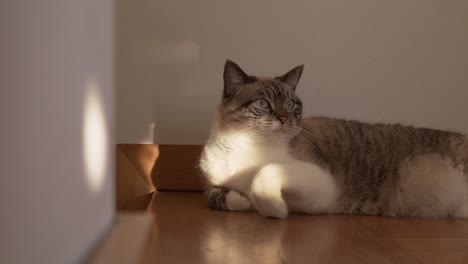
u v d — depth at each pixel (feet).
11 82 1.63
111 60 3.67
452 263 3.95
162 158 8.09
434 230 5.42
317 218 6.05
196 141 8.18
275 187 5.76
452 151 6.84
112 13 3.78
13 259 1.69
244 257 4.01
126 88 8.05
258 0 7.98
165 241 4.55
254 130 6.52
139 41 7.98
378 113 8.25
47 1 2.00
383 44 8.13
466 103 8.25
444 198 6.50
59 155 2.20
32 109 1.84
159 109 8.12
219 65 8.08
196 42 8.02
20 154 1.73
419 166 6.64
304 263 3.86
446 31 8.13
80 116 2.58
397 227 5.59
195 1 7.94
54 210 2.15
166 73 8.06
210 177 6.76
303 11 8.03
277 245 4.46
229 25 8.01
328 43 8.11
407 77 8.19
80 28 2.55
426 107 8.26
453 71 8.20
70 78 2.36
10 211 1.66
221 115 6.79
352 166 6.75
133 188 7.98
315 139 6.84
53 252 2.16
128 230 4.48
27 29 1.78
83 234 2.77
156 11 7.93
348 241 4.72
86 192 2.81
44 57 1.97
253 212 6.26
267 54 8.09
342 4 8.03
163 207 6.64
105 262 3.20
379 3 8.05
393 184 6.68
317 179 6.02
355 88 8.20
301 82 8.18
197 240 4.61
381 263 3.91
